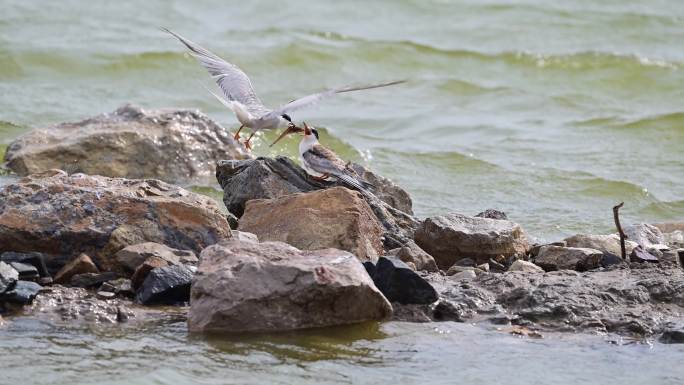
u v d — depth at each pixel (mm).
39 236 13086
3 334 11195
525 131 25344
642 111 27562
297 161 22453
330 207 14086
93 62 28484
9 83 26812
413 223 15781
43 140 20281
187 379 10258
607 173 22172
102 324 11680
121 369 10422
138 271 12578
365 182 15836
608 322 12078
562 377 10688
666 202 20484
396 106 27344
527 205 20188
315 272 11547
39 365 10453
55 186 13680
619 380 10664
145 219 13445
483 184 21406
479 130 25391
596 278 13305
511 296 12711
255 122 12352
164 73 28562
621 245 14719
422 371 10742
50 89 26609
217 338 11305
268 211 14352
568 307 12352
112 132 20375
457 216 15023
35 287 12164
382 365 10859
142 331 11469
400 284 12367
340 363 10836
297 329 11617
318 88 28984
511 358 11156
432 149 23469
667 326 11945
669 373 10859
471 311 12406
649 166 22875
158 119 21047
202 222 13586
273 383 10289
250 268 11617
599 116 26594
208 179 20688
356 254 13711
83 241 13188
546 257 14430
